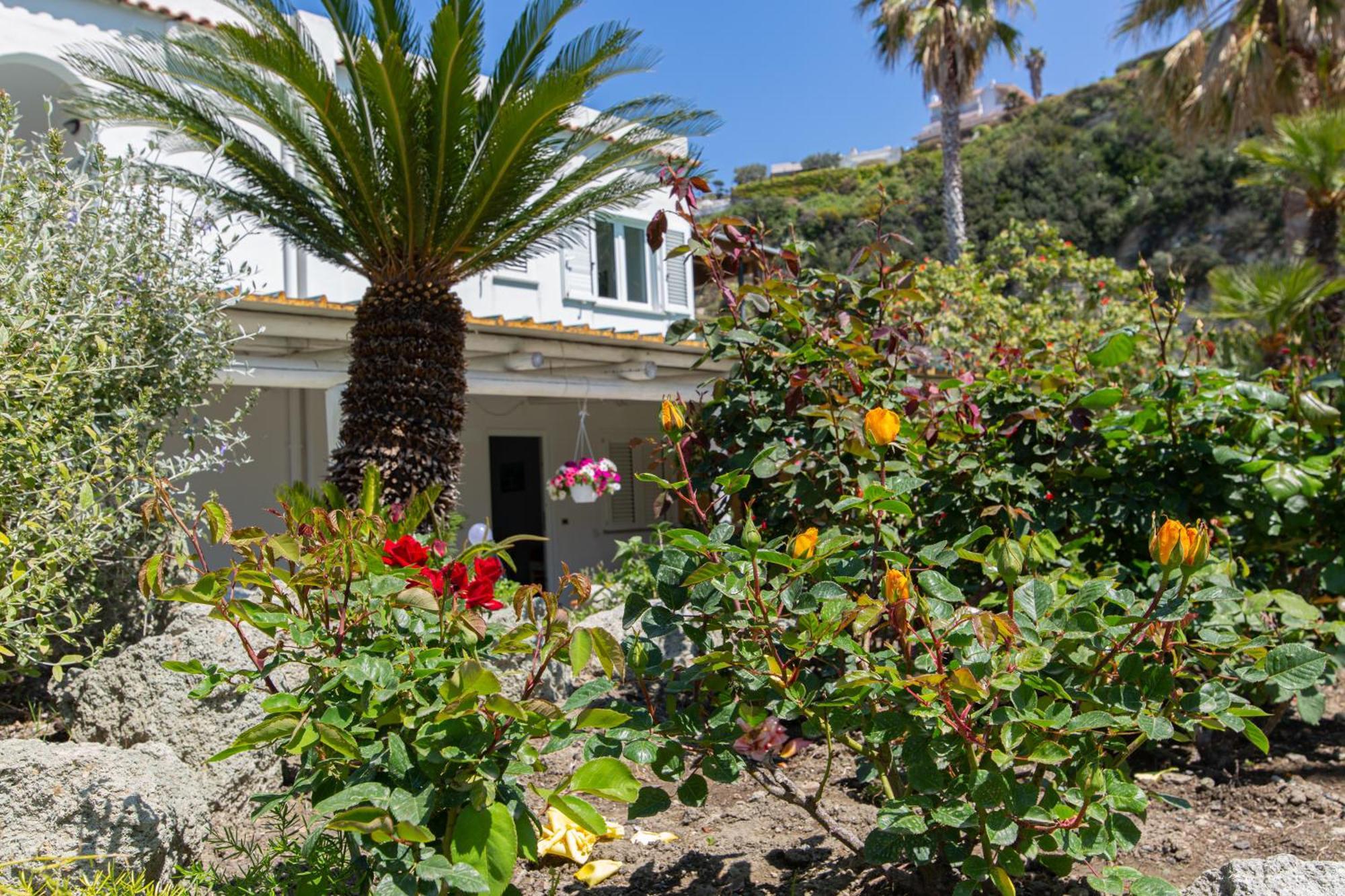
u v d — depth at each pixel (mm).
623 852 2832
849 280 3449
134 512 3949
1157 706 2049
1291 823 2996
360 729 1868
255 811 1924
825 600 2094
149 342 4227
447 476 7324
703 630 2219
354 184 7156
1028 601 2049
